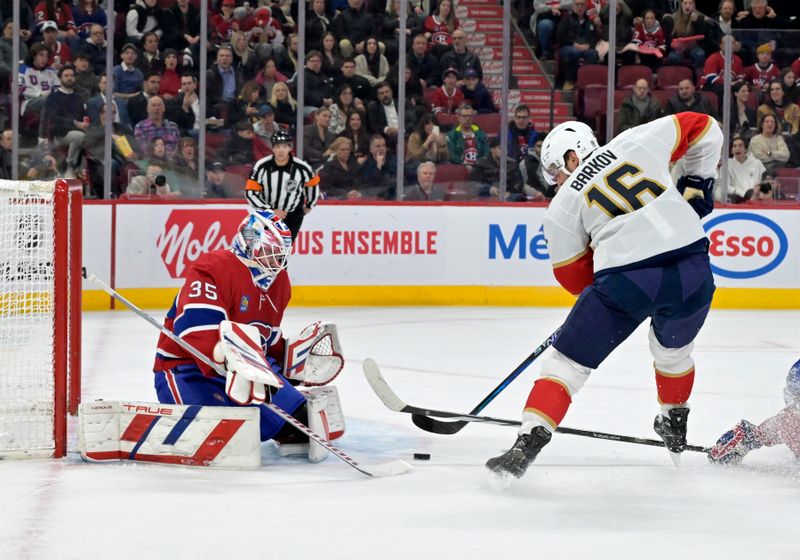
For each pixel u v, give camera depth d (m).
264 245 5.52
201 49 13.81
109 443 5.47
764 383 8.53
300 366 5.81
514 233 14.20
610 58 14.38
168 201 13.34
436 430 5.84
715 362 9.67
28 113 13.84
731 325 12.52
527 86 15.14
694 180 5.43
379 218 13.98
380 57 14.37
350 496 4.83
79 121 13.90
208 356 5.50
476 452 5.93
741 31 14.80
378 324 12.07
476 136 14.52
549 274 14.25
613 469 5.48
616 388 8.14
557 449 5.99
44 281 6.12
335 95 14.27
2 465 5.41
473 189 14.55
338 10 14.34
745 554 3.99
